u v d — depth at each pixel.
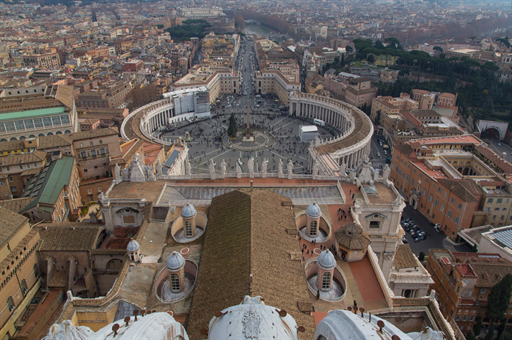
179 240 92.00
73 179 144.00
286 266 74.12
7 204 120.69
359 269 83.88
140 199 106.69
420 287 101.00
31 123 190.38
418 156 181.88
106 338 33.62
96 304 71.50
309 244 90.75
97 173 160.38
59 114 194.62
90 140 155.62
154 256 86.50
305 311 64.75
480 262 111.44
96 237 104.19
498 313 100.56
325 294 75.94
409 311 71.38
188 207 90.00
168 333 35.34
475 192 149.12
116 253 100.50
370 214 103.62
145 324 34.59
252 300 44.81
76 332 36.69
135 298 74.38
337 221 98.50
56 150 150.00
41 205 120.12
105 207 107.06
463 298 105.00
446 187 153.25
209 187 117.88
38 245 101.25
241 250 75.06
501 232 132.50
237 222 85.44
